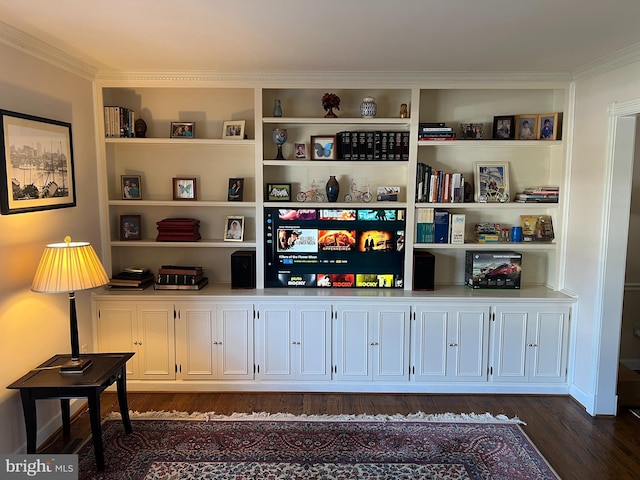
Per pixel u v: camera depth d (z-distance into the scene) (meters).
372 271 3.90
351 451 2.90
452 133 3.75
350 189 4.05
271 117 3.78
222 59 3.22
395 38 2.70
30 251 2.79
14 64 2.62
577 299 3.58
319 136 3.86
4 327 2.57
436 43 2.81
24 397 2.53
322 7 2.21
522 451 2.90
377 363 3.71
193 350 3.71
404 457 2.84
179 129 3.87
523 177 4.02
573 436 3.09
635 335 4.23
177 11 2.27
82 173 3.43
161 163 4.01
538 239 3.94
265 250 3.89
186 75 3.60
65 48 2.95
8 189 2.53
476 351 3.68
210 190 4.05
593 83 3.36
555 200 3.80
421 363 3.70
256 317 3.67
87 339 3.57
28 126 2.71
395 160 3.77
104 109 3.69
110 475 2.64
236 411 3.43
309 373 3.72
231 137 3.86
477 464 2.77
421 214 3.83
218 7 2.21
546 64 3.32
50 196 2.96
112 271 3.90
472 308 3.64
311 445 2.97
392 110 3.96
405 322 3.66
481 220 4.07
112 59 3.23
